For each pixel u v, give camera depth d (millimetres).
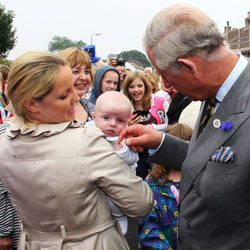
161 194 2541
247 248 1518
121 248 1848
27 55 1741
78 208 1719
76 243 1755
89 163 1711
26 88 1697
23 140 1766
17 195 1820
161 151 2086
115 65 6633
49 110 1737
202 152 1609
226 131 1542
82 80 3107
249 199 1488
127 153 1960
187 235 1688
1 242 2393
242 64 1591
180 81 1597
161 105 4613
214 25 1529
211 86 1587
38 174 1718
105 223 1802
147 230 2480
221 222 1551
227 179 1499
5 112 4438
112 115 2109
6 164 1806
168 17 1547
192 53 1520
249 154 1462
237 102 1548
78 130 1775
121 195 1746
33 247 1827
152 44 1587
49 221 1768
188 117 3725
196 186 1627
